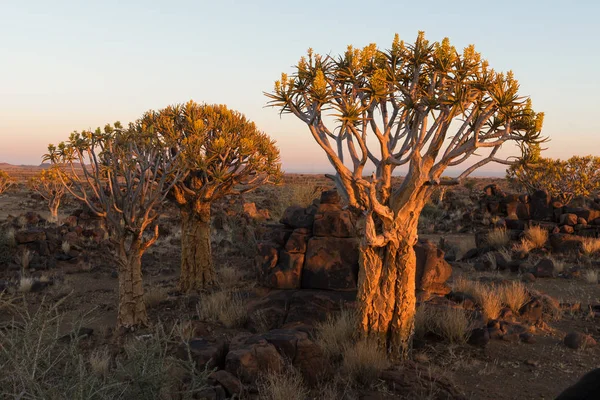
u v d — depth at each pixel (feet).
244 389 19.06
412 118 23.40
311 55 21.68
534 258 49.37
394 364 22.76
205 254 42.47
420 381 20.25
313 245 31.78
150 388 14.94
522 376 21.90
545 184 80.23
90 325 33.32
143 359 15.48
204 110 42.09
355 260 30.76
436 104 20.12
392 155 22.72
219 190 42.34
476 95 20.75
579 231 54.24
